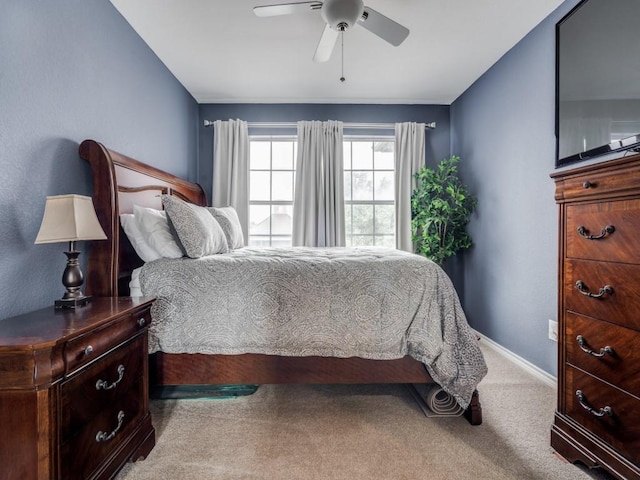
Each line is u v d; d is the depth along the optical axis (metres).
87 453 1.08
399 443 1.51
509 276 2.62
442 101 3.64
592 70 1.76
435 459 1.40
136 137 2.33
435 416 1.72
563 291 1.40
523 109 2.44
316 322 1.64
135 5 2.05
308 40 2.45
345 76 3.04
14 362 0.89
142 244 1.86
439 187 3.22
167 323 1.65
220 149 3.54
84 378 1.07
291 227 3.79
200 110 3.63
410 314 1.65
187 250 1.85
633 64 1.51
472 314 3.24
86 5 1.78
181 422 1.68
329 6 1.67
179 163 3.13
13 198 1.34
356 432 1.59
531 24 2.27
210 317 1.65
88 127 1.81
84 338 1.06
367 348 1.63
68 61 1.65
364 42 2.48
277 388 2.05
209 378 1.68
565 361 1.39
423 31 2.35
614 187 1.15
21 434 0.91
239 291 1.67
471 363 1.61
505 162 2.67
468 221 3.25
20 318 1.16
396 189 3.59
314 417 1.72
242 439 1.54
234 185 3.50
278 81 3.13
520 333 2.48
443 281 1.68
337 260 1.81
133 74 2.29
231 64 2.80
